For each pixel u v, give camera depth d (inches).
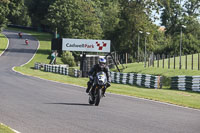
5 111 1691.7
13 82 3747.5
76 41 6525.6
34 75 5344.5
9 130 1196.5
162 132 1300.4
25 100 2180.1
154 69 5600.4
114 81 4790.8
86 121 1473.9
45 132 1234.0
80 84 3885.3
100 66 2039.9
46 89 3056.1
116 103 2190.0
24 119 1481.3
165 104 2240.4
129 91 3206.2
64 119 1507.1
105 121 1487.5
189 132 1320.1
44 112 1692.9
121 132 1270.9
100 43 6510.8
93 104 2092.8
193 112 1909.4
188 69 5231.3
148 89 3801.7
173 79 3927.2
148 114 1752.0
